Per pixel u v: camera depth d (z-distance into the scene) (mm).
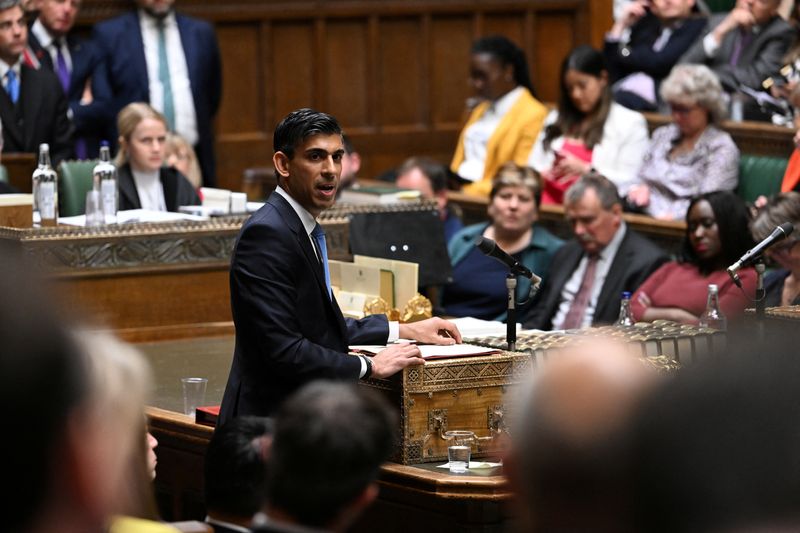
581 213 13742
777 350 1872
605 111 18094
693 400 1805
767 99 18359
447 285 14641
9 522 1805
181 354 11977
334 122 8227
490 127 20016
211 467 6535
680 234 15539
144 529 3793
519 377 7621
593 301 13820
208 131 20156
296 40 23984
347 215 13703
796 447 1792
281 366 8008
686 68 16969
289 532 3652
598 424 1818
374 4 24250
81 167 13977
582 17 24984
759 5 18766
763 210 12398
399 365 8188
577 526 1817
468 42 24875
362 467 4488
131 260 12359
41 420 1804
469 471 8133
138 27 19594
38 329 1811
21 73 17312
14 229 11977
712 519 1772
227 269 12797
